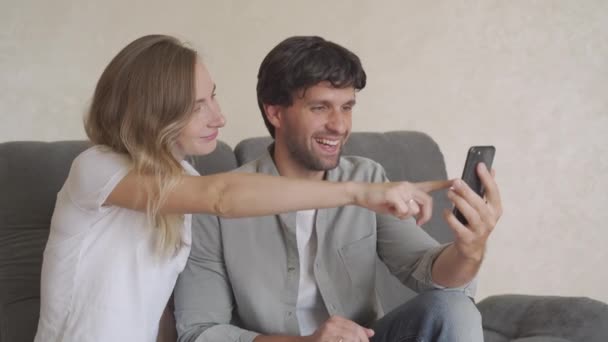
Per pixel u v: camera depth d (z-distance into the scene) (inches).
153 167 45.7
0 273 56.9
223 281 57.5
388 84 95.3
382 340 52.6
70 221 48.1
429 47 97.0
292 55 55.3
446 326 48.0
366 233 58.8
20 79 76.7
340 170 60.9
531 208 105.9
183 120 47.5
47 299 48.9
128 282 48.9
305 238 57.5
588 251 109.6
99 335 47.6
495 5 100.0
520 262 106.8
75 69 78.8
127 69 47.9
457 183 44.0
